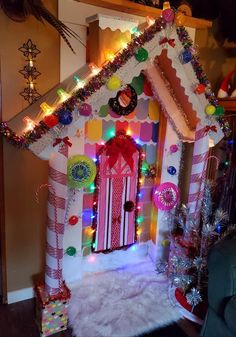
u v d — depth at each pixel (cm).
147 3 198
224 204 253
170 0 209
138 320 188
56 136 155
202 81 184
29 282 212
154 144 232
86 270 228
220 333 159
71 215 206
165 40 166
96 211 218
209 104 192
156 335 180
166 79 207
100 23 172
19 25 173
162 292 213
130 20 180
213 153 261
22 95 182
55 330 180
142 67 167
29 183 197
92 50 184
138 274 232
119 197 225
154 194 229
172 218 230
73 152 194
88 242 224
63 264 212
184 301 202
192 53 174
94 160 208
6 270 203
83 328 180
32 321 191
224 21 244
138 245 246
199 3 223
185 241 209
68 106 151
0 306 204
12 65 176
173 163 231
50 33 182
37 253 211
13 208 196
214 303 163
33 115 166
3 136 183
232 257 156
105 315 190
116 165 217
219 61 257
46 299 175
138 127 221
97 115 202
